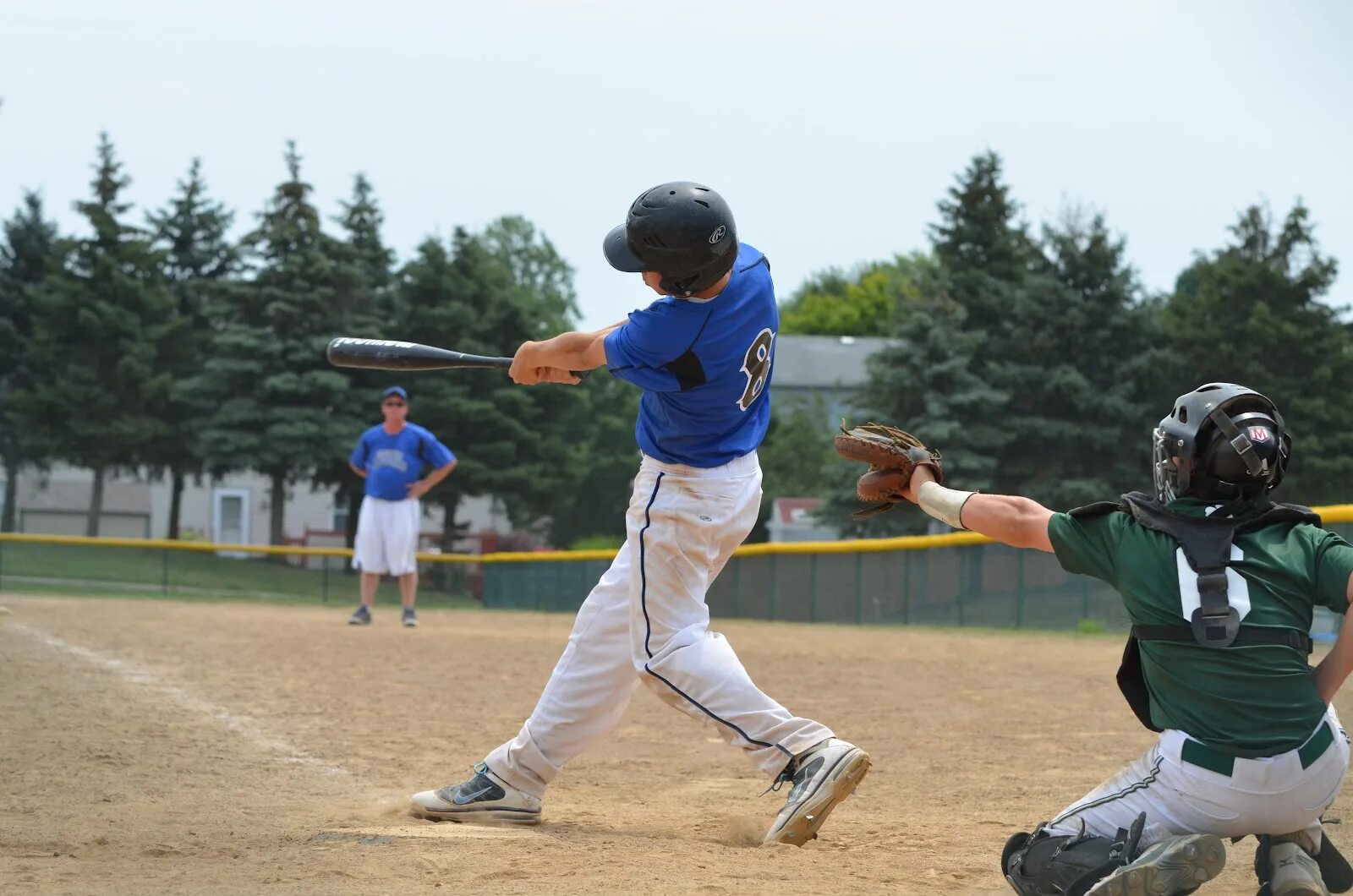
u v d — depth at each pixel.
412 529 48.16
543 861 12.41
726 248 12.89
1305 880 10.12
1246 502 10.14
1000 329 121.12
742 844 14.04
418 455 48.34
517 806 14.86
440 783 18.00
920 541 63.97
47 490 166.75
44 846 12.97
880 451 11.71
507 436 141.25
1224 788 9.78
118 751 19.72
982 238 132.50
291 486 147.38
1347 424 113.56
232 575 101.81
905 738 23.44
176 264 157.75
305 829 14.15
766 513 178.88
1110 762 20.77
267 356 134.88
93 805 15.67
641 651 14.06
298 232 137.25
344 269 136.38
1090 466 118.75
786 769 13.91
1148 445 115.81
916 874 12.34
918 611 64.06
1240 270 117.19
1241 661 9.74
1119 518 10.41
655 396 13.74
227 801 16.20
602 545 164.25
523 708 26.38
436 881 11.53
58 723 22.25
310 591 104.81
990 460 114.12
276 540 141.12
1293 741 9.71
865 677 34.16
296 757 19.97
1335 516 40.09
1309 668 9.98
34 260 158.25
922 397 118.62
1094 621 54.81
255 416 133.50
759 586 77.50
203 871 11.84
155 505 180.00
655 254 12.75
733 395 13.62
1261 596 9.82
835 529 122.81
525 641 42.84
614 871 12.05
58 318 139.88
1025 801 17.30
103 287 140.25
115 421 138.62
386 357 14.51
